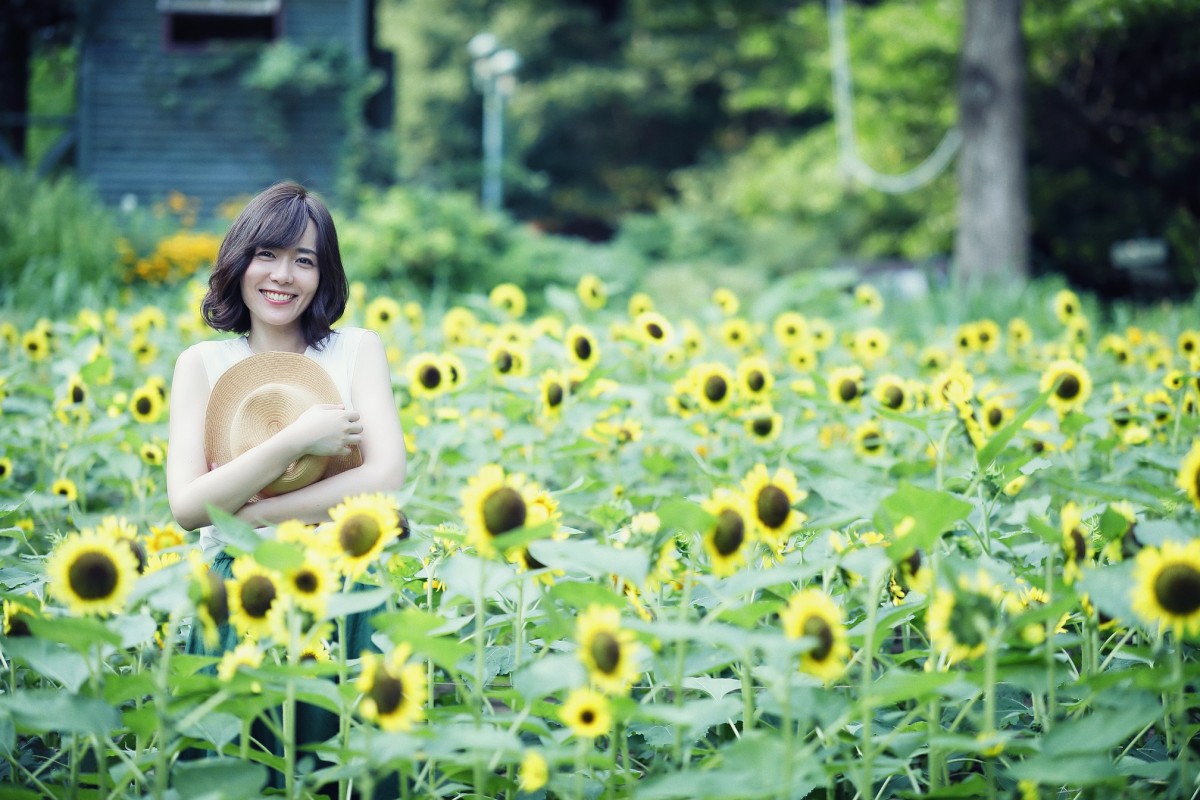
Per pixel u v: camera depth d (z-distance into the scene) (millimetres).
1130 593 1724
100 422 3646
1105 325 8844
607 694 1876
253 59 15906
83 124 15680
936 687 1721
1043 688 1819
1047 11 17656
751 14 21344
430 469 3586
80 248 9203
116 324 5895
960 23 18844
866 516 2131
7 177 10328
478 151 37688
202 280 7352
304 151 15938
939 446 2725
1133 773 1921
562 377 3654
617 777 2020
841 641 1695
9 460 3811
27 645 1803
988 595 1708
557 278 13891
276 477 2258
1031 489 3893
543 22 36781
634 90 35219
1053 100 19016
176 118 15852
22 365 4645
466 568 1888
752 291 17375
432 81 37531
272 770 2271
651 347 4070
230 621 1810
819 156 25781
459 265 12578
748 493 1899
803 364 4914
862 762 1854
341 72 15852
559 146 37469
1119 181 20328
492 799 2059
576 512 2816
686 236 26250
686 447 3248
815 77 21891
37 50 15852
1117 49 18094
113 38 15758
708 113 36531
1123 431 3691
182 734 1904
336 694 1769
